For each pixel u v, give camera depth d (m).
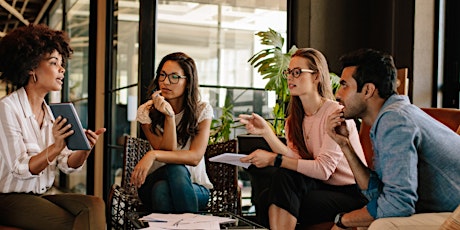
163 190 2.26
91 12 4.77
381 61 1.96
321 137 2.46
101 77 4.77
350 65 2.02
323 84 2.53
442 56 3.31
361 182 2.06
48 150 2.03
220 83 4.20
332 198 2.32
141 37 3.66
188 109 2.60
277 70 3.62
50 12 7.21
